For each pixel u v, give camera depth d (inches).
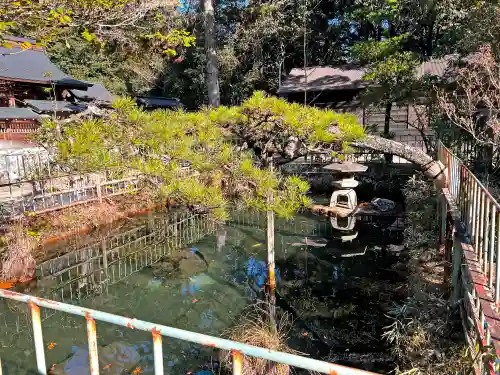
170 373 189.9
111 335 225.8
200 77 983.6
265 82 960.3
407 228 386.3
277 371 164.9
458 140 433.7
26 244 303.7
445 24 658.2
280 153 206.5
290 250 365.7
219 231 421.4
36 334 91.3
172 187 179.8
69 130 175.5
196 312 254.2
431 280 249.8
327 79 779.4
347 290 276.2
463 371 125.6
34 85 700.7
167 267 326.3
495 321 104.1
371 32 928.3
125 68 1028.5
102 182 413.1
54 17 121.1
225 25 1026.1
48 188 375.2
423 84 517.3
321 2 925.2
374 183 536.7
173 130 180.9
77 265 325.4
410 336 178.1
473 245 157.3
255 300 269.1
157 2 186.4
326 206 470.6
